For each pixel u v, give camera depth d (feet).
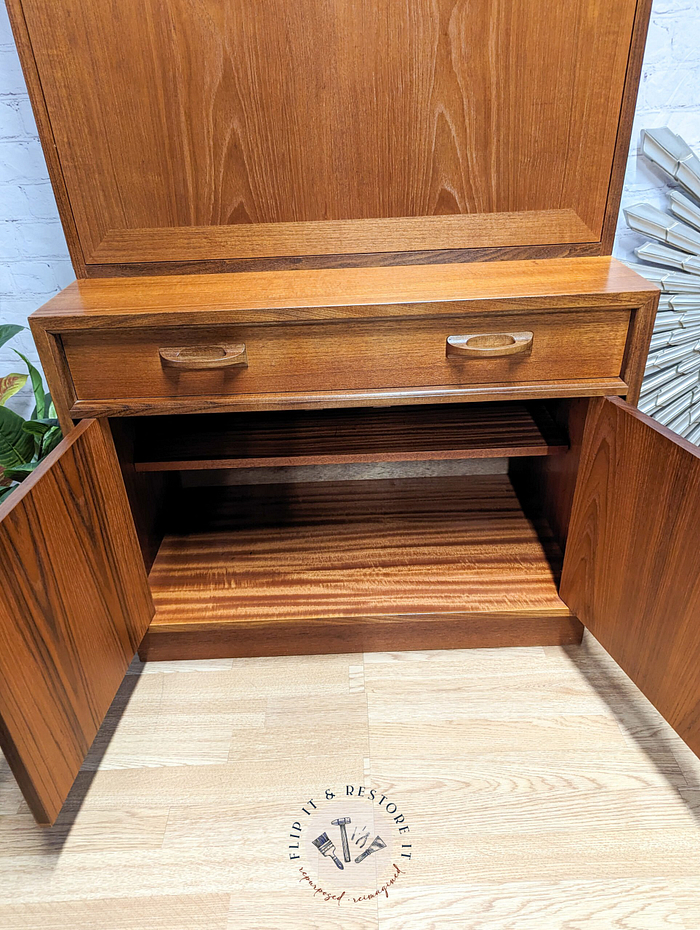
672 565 2.32
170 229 2.81
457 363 2.67
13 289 3.87
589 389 2.70
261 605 3.24
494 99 2.60
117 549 2.81
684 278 3.59
